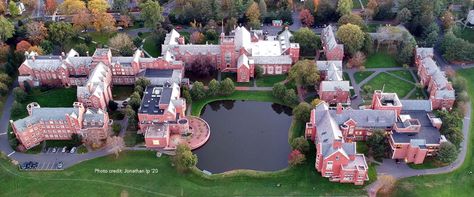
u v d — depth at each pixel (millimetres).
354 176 198625
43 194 198625
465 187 199250
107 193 198875
